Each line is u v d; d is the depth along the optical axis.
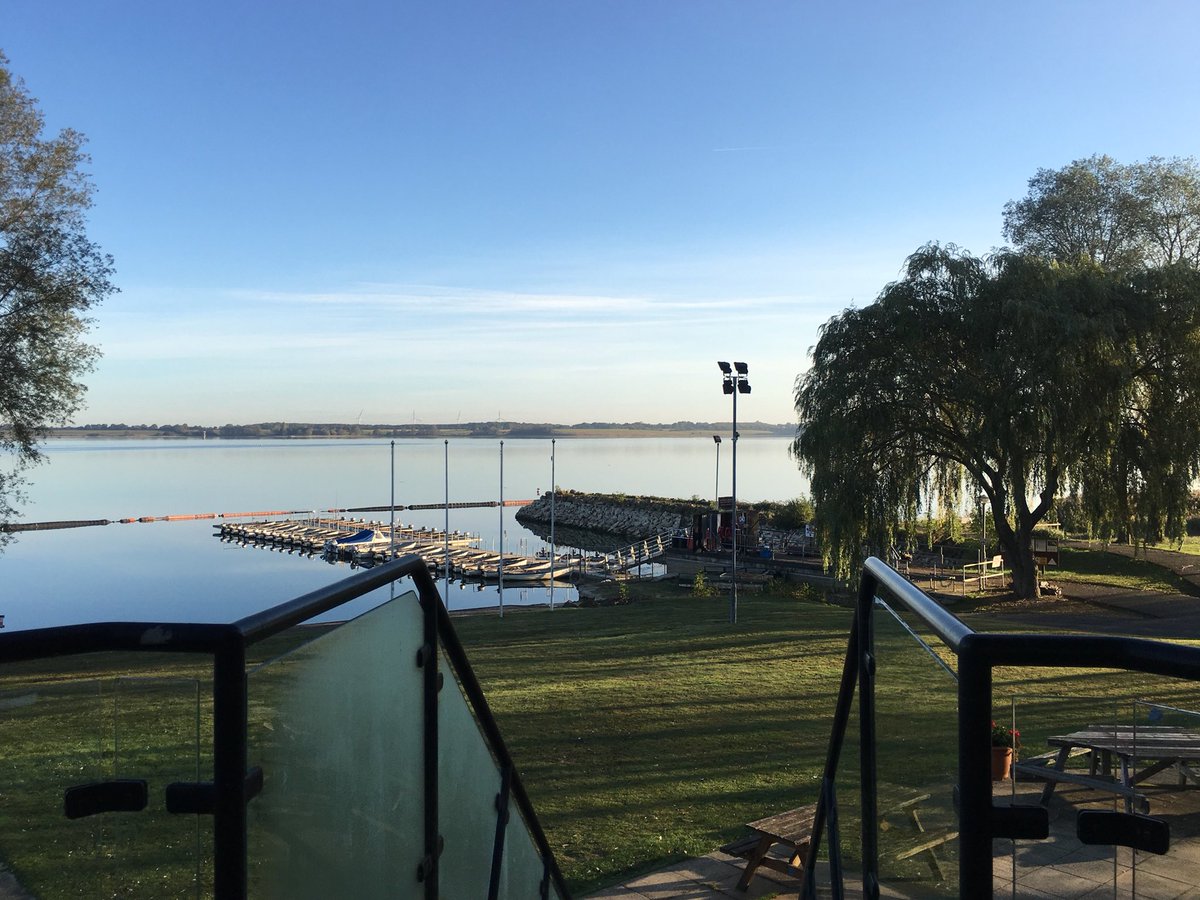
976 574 34.84
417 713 2.79
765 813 8.41
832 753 3.37
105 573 56.56
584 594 41.97
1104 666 1.50
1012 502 32.50
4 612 42.12
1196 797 3.50
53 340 23.34
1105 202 40.25
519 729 11.86
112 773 1.88
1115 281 27.56
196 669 1.84
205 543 76.00
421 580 2.76
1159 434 26.95
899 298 27.72
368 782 2.43
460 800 3.18
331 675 2.23
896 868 2.36
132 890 1.80
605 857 7.37
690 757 10.44
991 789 1.59
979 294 27.41
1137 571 34.47
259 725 1.87
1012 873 2.07
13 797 1.96
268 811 1.90
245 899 1.72
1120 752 4.05
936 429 28.78
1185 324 26.58
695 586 34.75
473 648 20.09
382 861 2.51
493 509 118.94
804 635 20.00
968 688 1.58
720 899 6.47
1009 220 43.88
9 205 22.95
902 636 2.29
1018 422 26.34
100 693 1.96
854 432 27.61
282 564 61.66
